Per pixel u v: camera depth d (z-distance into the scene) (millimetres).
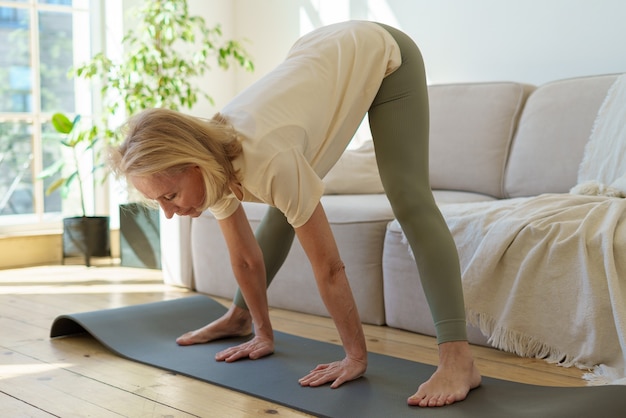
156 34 4328
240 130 1854
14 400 2029
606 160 3018
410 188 2047
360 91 2045
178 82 4352
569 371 2266
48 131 4461
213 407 1968
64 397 2053
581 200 2521
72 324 2736
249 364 2318
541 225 2373
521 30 3758
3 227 4312
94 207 4613
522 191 3379
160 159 1760
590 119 3170
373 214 2877
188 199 1847
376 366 2275
